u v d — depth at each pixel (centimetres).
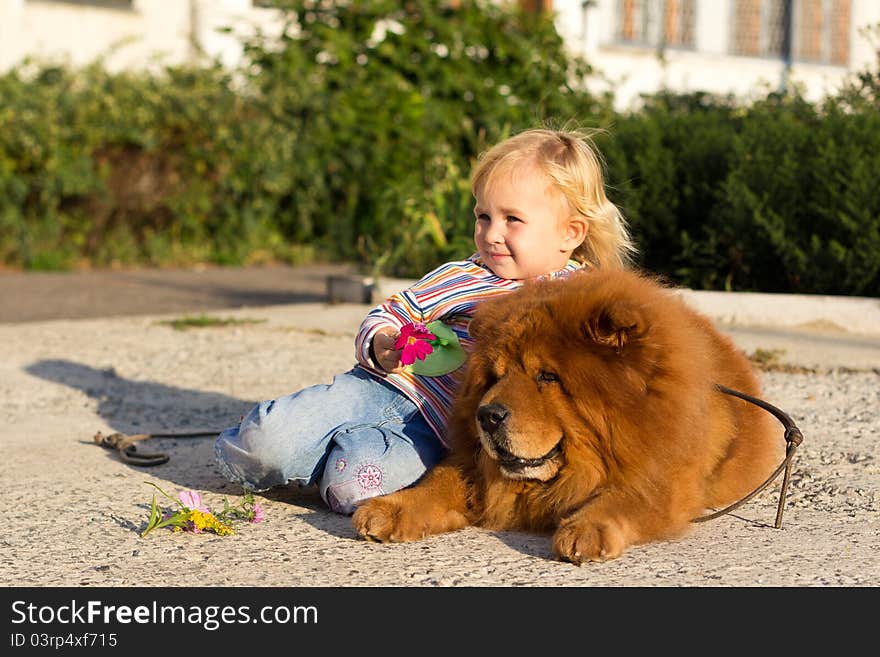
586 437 382
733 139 1048
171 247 1680
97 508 463
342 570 378
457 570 375
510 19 1766
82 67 1745
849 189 959
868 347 851
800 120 1172
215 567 383
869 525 435
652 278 475
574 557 376
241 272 1583
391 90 1697
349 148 1705
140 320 1052
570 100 1534
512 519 417
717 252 1051
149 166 1630
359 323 991
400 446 437
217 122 1633
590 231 475
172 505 468
